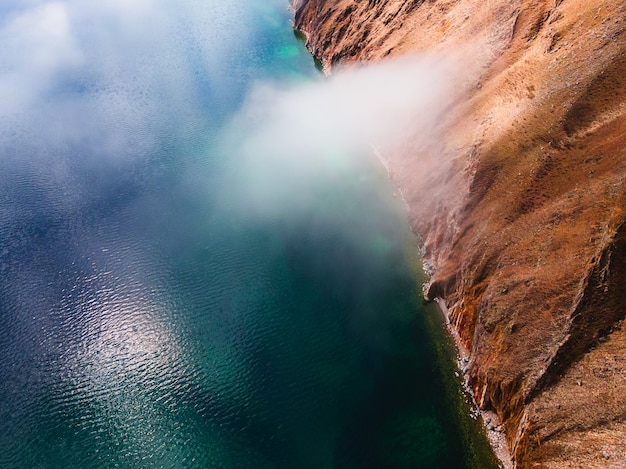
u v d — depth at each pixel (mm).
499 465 31719
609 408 27406
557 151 36781
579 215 33156
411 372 37969
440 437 33844
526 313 33094
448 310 41250
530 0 49031
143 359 40875
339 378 38062
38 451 35438
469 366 36656
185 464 33938
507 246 36812
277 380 38375
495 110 44688
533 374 31250
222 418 36125
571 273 31578
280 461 33406
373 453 33312
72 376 40250
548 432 29047
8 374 40750
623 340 28641
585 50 38656
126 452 34875
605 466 25734
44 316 45125
